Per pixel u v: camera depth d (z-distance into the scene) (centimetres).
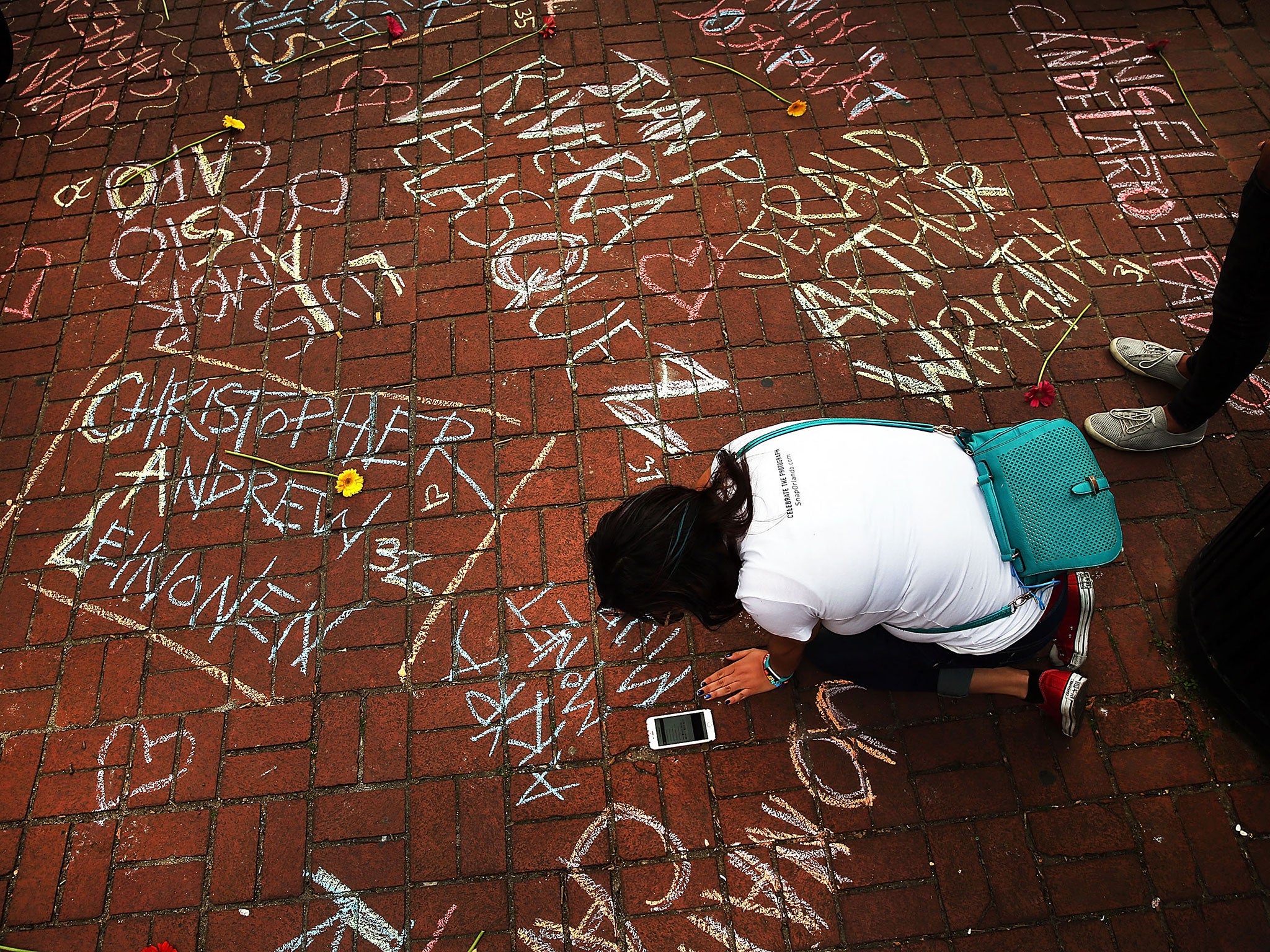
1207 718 266
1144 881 246
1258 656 243
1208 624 259
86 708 279
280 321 356
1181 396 291
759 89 414
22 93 436
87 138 417
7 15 466
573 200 382
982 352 337
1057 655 270
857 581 189
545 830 256
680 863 251
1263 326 249
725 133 400
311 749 270
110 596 298
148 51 446
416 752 268
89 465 326
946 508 200
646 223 374
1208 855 248
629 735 269
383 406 332
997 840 252
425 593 293
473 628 287
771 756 265
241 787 265
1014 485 206
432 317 353
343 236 378
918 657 243
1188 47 422
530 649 282
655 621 211
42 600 299
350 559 301
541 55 431
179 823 261
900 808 257
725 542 187
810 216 373
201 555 304
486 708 274
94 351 353
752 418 324
